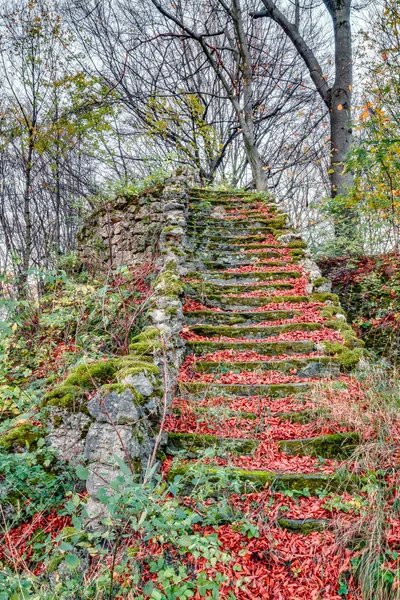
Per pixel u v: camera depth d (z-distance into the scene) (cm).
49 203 1412
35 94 930
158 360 367
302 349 462
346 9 997
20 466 285
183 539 210
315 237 911
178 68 1441
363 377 402
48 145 1027
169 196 753
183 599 204
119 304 520
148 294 518
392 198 594
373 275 660
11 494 297
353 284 690
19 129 954
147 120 1243
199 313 523
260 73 1489
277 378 421
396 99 770
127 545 248
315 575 241
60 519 289
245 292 588
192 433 342
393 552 239
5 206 1346
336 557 246
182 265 626
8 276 368
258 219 794
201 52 1415
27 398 357
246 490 290
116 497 193
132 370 313
